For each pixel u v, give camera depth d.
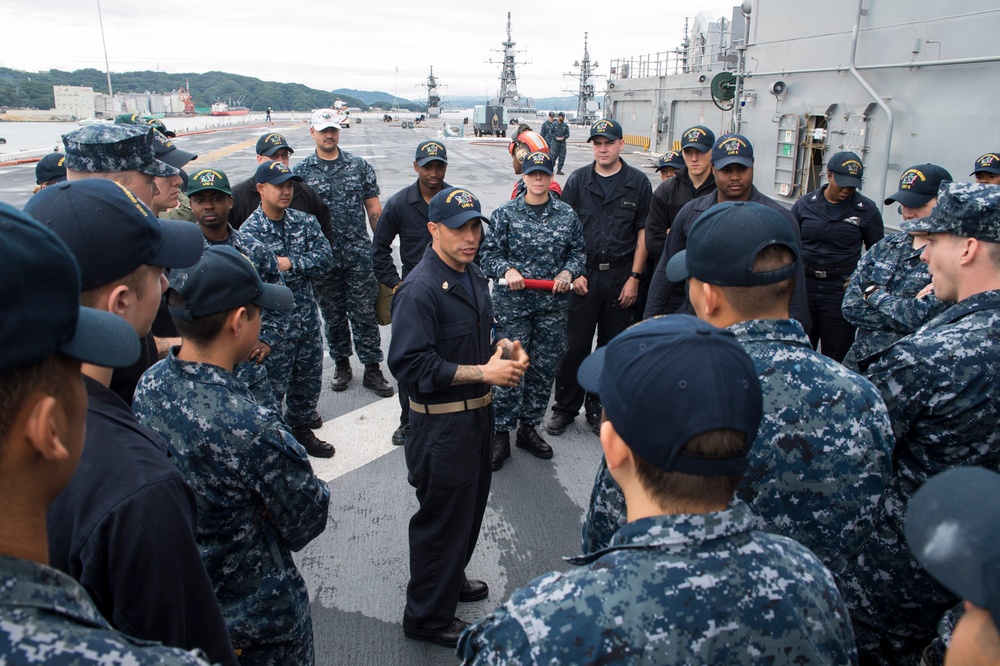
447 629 2.71
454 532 2.65
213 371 1.74
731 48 17.66
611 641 0.93
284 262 3.93
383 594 3.03
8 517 0.81
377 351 5.14
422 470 2.60
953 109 4.25
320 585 3.09
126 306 1.47
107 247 1.40
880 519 2.05
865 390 1.53
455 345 2.66
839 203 4.45
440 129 54.38
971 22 4.07
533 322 4.25
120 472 1.33
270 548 1.84
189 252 1.77
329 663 2.63
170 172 3.07
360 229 5.05
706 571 0.98
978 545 0.76
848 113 5.16
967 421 1.80
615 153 4.45
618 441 1.08
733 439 0.99
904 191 3.52
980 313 1.85
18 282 0.76
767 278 1.52
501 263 4.11
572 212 4.23
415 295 2.55
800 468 1.46
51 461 0.84
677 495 1.01
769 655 0.96
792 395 1.48
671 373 0.99
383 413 4.87
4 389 0.78
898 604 2.06
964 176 4.20
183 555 1.36
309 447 4.25
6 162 21.47
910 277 3.40
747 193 3.54
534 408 4.28
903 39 4.61
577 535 3.48
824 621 1.02
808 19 5.57
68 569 1.32
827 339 4.61
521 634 0.96
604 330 4.74
